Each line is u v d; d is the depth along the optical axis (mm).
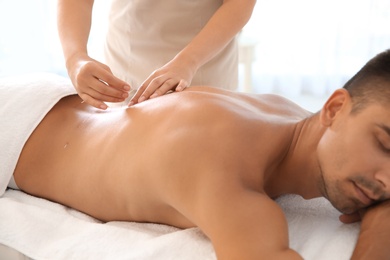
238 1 1366
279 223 870
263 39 3236
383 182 894
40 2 2945
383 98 886
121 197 1068
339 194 957
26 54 3020
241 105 1085
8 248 1061
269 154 1000
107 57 1634
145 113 1095
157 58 1534
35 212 1098
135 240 993
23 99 1266
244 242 835
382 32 3164
